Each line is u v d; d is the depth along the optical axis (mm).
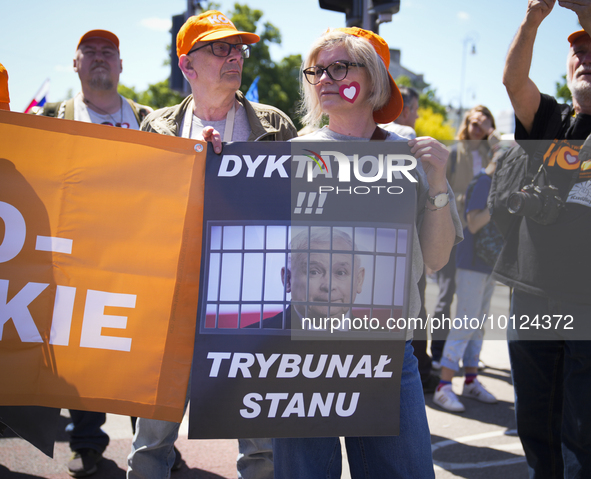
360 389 1641
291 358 1641
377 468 1667
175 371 1778
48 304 1781
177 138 1810
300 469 1672
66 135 1808
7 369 1758
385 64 1837
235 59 2219
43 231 1791
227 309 1660
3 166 1787
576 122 2016
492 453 3078
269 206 1695
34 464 2818
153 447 1970
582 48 2018
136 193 1810
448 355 3816
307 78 1870
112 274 1793
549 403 2141
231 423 1630
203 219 1699
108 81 3162
